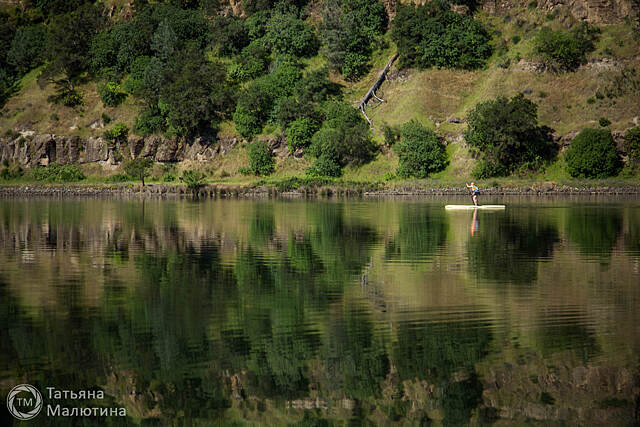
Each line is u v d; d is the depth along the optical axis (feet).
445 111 404.98
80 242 132.77
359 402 50.88
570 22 424.87
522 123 342.85
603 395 50.96
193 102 419.74
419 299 78.79
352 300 78.48
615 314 71.20
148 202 291.58
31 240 136.15
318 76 430.61
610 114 366.84
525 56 404.36
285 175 402.31
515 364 56.75
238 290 84.33
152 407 50.44
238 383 53.67
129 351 60.08
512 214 200.13
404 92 424.05
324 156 384.88
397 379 53.98
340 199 312.50
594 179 345.31
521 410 48.80
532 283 87.97
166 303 77.10
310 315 71.56
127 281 90.27
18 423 48.42
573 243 127.85
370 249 120.88
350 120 399.65
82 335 64.59
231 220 184.03
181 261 107.65
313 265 103.09
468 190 338.54
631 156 349.82
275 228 159.53
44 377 55.16
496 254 114.01
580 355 58.29
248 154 420.36
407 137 370.53
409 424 46.80
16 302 77.51
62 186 409.28
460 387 52.65
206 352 60.03
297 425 47.47
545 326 66.85
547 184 337.93
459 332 65.00
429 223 170.60
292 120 412.98
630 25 406.62
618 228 155.43
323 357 58.80
